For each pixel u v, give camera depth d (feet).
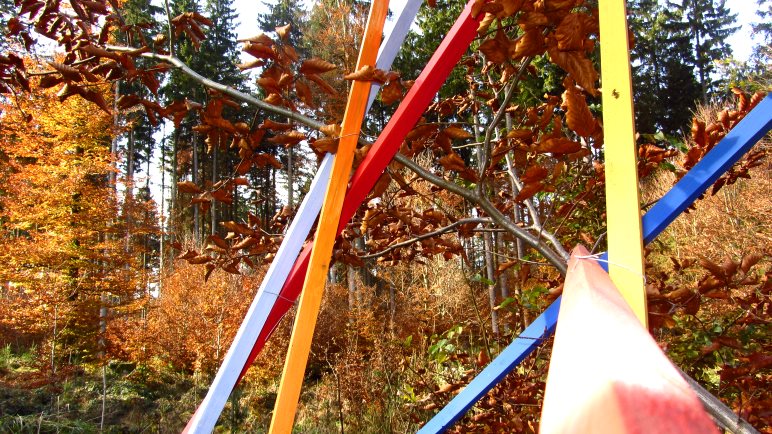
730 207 28.32
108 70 5.82
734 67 35.45
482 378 4.71
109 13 6.02
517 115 7.43
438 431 4.68
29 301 41.04
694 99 69.15
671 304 4.83
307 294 3.74
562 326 1.51
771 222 26.21
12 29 6.31
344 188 4.00
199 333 47.37
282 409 3.58
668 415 0.88
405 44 39.78
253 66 5.21
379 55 4.40
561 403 1.10
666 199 3.67
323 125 4.43
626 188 2.71
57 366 44.32
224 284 50.11
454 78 21.81
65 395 40.06
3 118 37.91
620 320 1.33
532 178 4.76
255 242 6.37
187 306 51.39
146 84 5.82
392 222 7.73
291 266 4.11
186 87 84.53
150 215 52.03
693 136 5.73
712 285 5.29
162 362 52.31
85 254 42.93
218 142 5.87
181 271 57.72
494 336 10.46
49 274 42.09
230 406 41.78
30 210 42.52
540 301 8.96
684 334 8.15
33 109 37.09
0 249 40.47
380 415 20.39
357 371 24.84
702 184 3.62
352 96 4.14
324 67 5.03
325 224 3.88
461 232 7.26
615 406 0.94
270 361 44.57
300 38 90.27
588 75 3.74
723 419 2.77
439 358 10.18
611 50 2.86
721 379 6.75
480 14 3.96
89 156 44.80
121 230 46.09
